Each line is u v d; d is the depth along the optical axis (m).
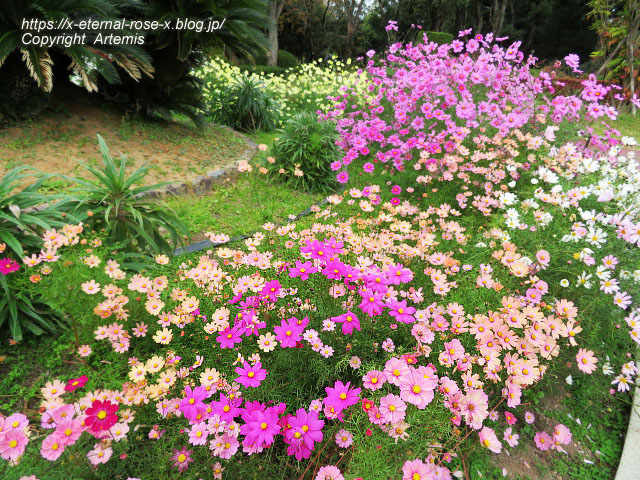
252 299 1.95
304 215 4.14
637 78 10.98
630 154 3.70
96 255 1.98
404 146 4.23
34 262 1.81
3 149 3.92
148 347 1.95
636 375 2.12
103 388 1.72
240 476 1.40
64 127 4.60
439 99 4.54
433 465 1.35
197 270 2.12
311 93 9.85
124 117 5.39
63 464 1.32
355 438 1.36
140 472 1.39
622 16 11.41
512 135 4.04
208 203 4.12
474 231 3.25
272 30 16.66
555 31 24.64
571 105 3.92
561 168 3.64
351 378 1.80
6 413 1.64
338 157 5.04
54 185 3.51
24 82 4.29
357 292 1.94
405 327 1.92
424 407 1.36
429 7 20.45
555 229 2.70
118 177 2.58
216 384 1.56
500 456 1.75
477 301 2.15
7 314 1.93
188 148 5.35
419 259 2.48
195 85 6.16
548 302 2.32
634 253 2.57
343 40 27.86
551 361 2.14
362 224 2.76
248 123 7.73
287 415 1.57
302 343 1.72
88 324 1.83
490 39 4.41
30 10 3.99
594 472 1.74
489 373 1.73
